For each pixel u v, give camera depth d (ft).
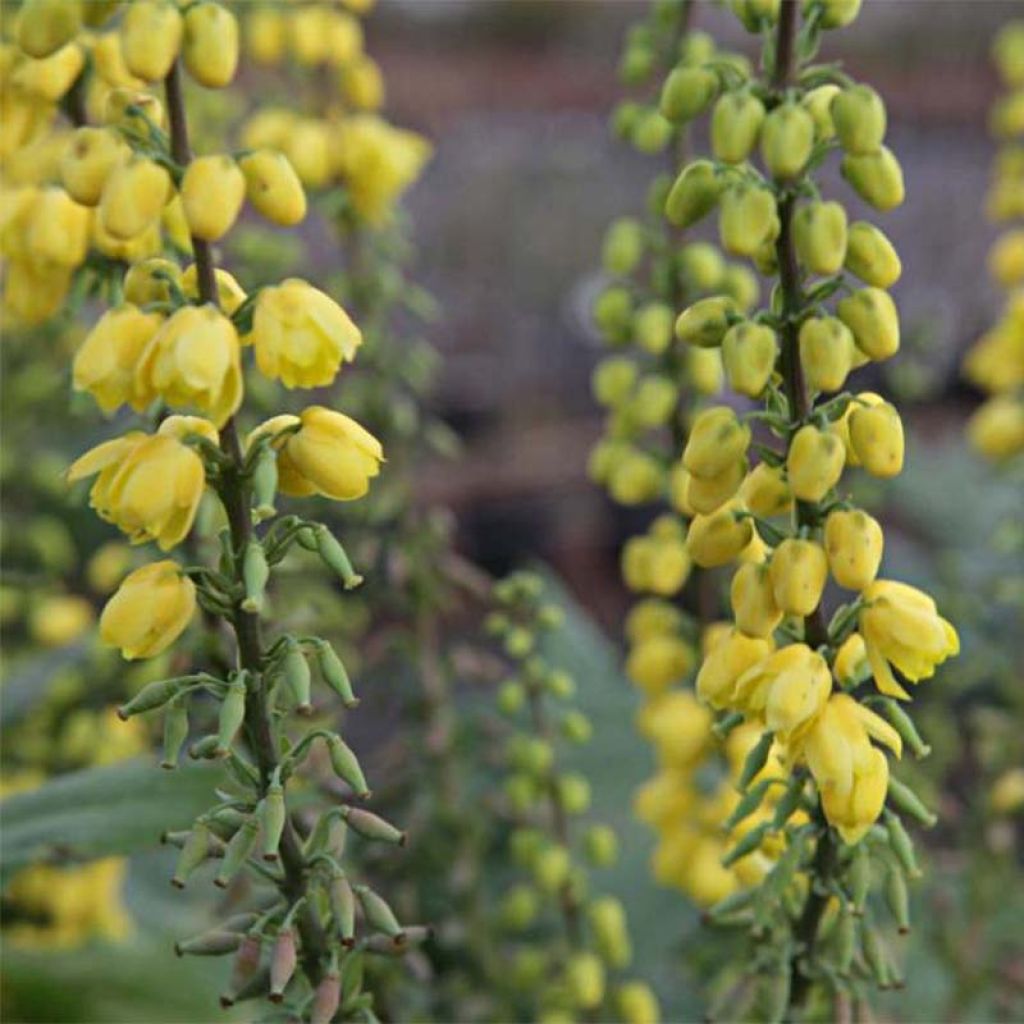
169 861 1.51
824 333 0.88
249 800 0.87
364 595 1.27
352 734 1.48
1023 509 1.81
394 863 1.24
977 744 1.45
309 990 0.91
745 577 0.90
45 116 1.06
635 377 1.17
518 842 1.18
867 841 0.92
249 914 0.91
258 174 0.87
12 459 1.46
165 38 0.86
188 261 1.05
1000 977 1.32
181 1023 1.39
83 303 1.06
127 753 1.34
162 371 0.84
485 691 1.42
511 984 1.24
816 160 0.88
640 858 1.48
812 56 0.90
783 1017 0.97
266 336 0.85
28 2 0.88
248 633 0.87
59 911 1.42
